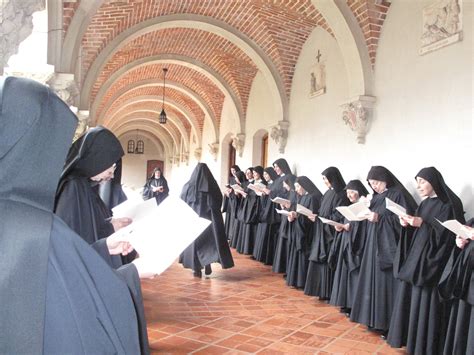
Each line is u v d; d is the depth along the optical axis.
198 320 4.77
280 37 9.15
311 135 8.66
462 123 4.93
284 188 8.14
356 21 6.59
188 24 9.37
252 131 12.05
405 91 5.93
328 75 8.10
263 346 4.05
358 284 4.74
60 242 0.95
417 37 5.74
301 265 6.29
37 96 0.93
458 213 4.01
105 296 1.01
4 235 0.86
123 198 4.15
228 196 10.77
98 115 14.30
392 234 4.48
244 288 6.31
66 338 0.92
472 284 3.41
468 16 4.93
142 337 1.38
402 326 4.12
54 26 4.79
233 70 12.01
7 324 0.84
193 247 6.79
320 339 4.32
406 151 5.84
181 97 17.52
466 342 3.56
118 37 8.84
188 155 21.19
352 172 7.08
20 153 0.90
